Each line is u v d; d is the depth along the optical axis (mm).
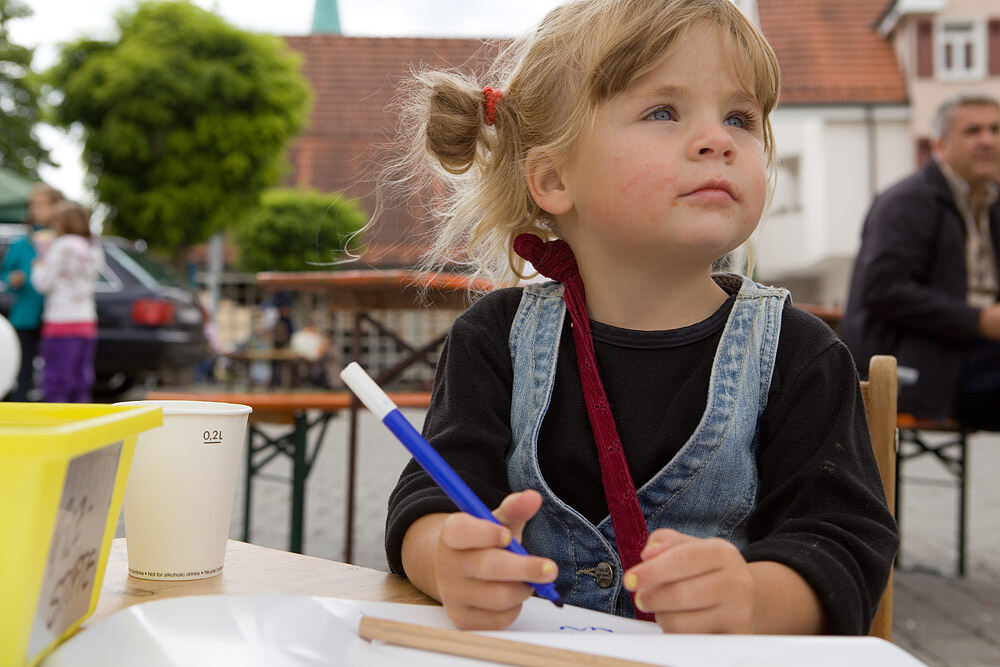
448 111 1001
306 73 19875
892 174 17031
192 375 9922
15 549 470
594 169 823
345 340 10914
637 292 873
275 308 11594
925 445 3379
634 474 853
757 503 842
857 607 638
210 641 510
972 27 16797
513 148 973
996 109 2902
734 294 936
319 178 18359
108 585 705
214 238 15352
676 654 496
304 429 2848
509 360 918
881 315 2893
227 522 746
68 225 5887
